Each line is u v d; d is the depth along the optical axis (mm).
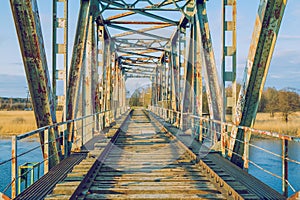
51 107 6406
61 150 7141
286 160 4332
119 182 5887
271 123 26609
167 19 15312
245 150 6027
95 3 11367
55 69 7406
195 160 7656
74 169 6055
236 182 5129
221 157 7398
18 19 5598
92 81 11359
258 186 4895
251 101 6109
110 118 17500
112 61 21109
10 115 41531
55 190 4637
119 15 15617
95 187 5488
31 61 5895
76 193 4723
